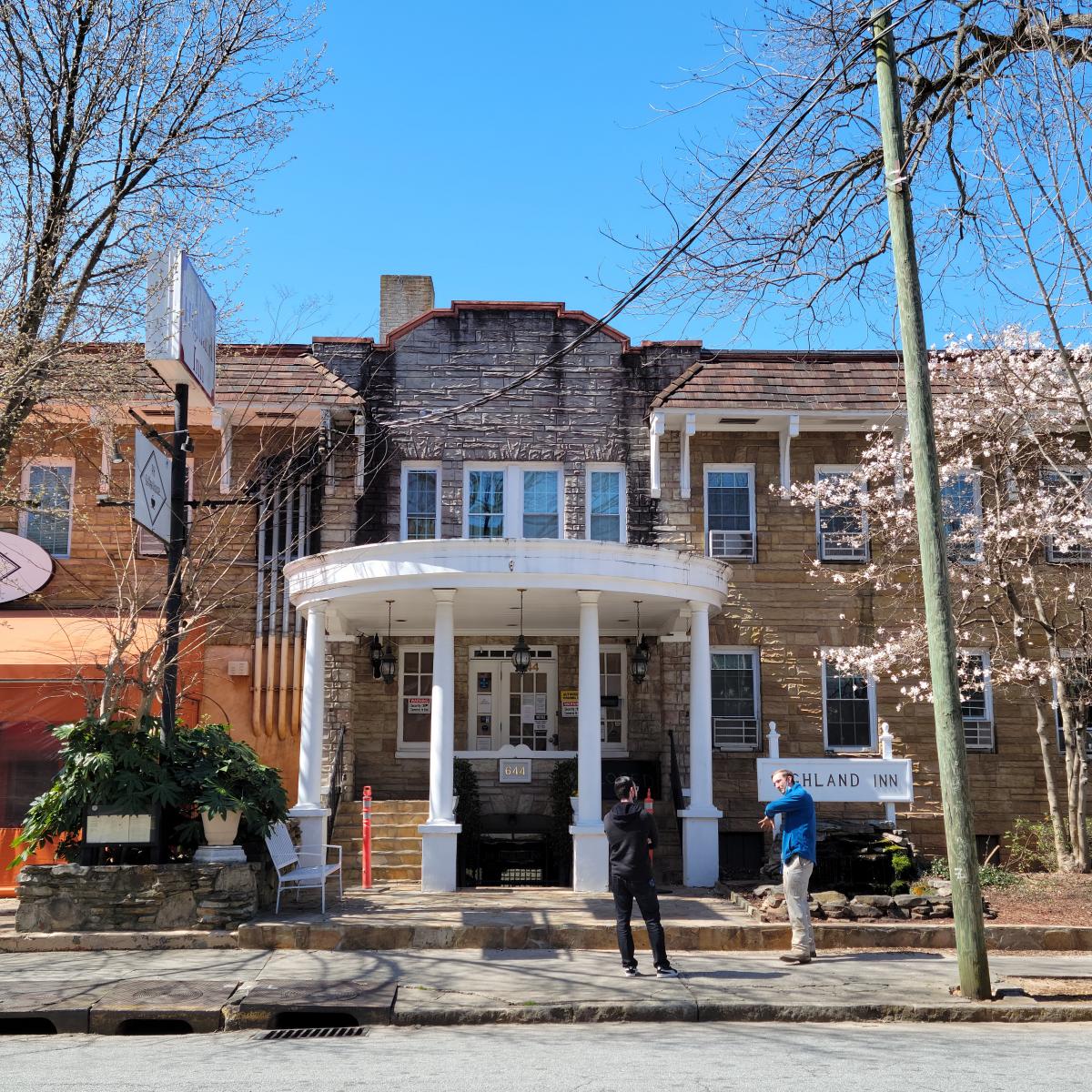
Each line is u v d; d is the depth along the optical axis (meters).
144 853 12.70
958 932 9.95
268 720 19.12
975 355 18.53
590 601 15.47
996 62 11.69
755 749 19.72
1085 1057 7.68
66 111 14.45
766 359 20.58
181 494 13.82
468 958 11.34
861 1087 6.69
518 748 18.38
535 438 20.33
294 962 11.09
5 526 19.95
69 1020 9.07
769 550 20.22
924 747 19.83
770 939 12.27
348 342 20.42
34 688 17.64
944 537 10.57
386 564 15.57
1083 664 17.59
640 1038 8.50
